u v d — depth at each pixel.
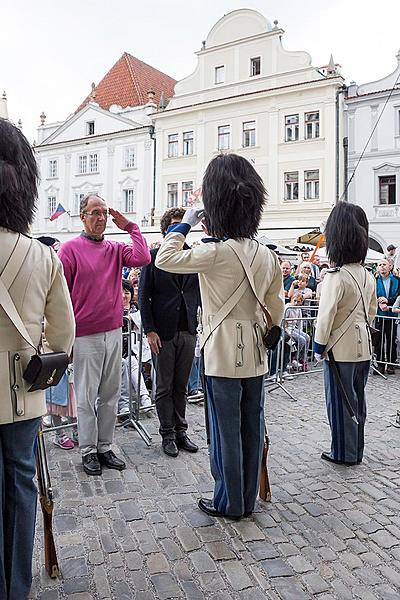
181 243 2.98
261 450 3.15
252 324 3.02
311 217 23.73
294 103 24.16
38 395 2.19
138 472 3.88
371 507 3.33
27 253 2.11
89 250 3.82
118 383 3.97
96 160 30.30
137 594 2.41
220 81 26.55
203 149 26.59
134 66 33.78
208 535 2.93
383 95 22.28
